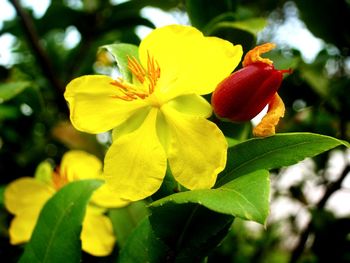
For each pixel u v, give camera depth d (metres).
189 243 0.10
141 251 0.11
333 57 0.21
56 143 0.23
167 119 0.10
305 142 0.10
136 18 0.21
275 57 0.15
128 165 0.10
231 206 0.08
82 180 0.12
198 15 0.15
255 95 0.10
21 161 0.22
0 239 0.18
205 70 0.10
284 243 0.23
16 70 0.21
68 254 0.11
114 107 0.10
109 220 0.14
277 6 0.24
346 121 0.19
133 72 0.10
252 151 0.10
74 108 0.10
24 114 0.22
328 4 0.18
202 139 0.10
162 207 0.09
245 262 0.22
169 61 0.10
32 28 0.19
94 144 0.21
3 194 0.17
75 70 0.22
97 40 0.22
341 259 0.17
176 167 0.10
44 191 0.15
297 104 0.20
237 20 0.15
